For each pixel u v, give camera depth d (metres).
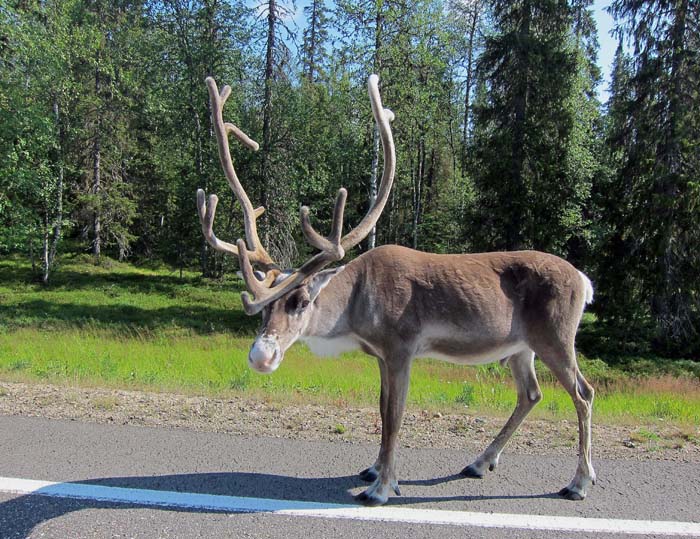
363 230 4.67
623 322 21.00
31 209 23.70
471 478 4.56
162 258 35.09
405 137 22.62
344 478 4.46
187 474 4.41
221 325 21.39
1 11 20.19
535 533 3.66
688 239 19.14
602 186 22.06
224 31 27.34
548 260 4.88
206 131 26.95
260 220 24.14
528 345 4.82
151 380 8.16
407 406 6.77
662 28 19.50
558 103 22.08
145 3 28.55
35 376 8.19
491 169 22.12
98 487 4.14
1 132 20.84
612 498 4.21
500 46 22.73
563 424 6.05
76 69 27.91
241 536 3.54
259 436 5.31
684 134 18.83
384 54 20.80
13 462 4.52
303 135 25.20
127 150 32.34
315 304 4.50
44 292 25.83
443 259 4.87
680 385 14.34
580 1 23.48
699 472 4.71
